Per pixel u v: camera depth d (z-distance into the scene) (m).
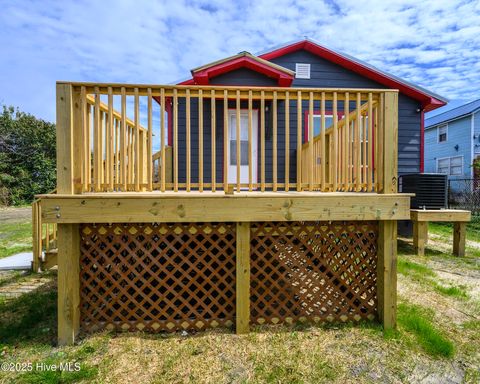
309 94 2.70
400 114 6.97
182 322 2.64
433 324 2.78
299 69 6.87
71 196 2.40
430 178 5.45
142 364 2.19
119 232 2.63
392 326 2.65
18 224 10.20
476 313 3.01
